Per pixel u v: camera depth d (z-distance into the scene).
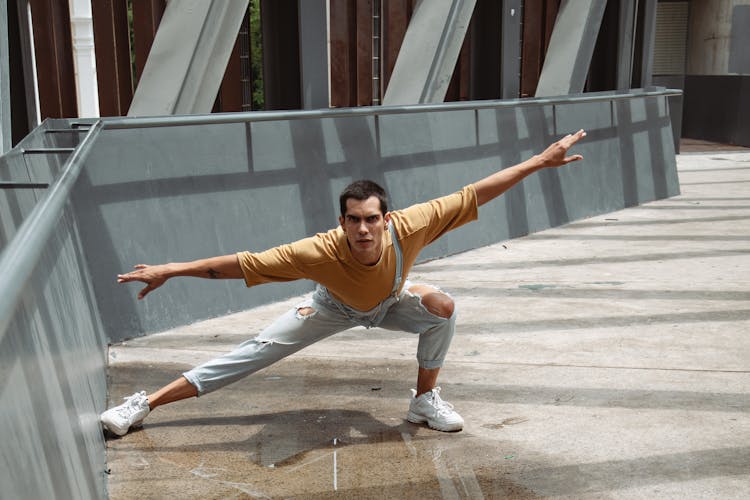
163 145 5.21
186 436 3.60
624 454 3.37
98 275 4.80
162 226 5.14
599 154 9.73
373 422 3.75
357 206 3.09
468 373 4.41
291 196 6.01
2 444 1.34
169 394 3.62
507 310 5.66
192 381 3.61
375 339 5.05
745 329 5.13
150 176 5.12
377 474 3.22
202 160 5.43
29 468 1.53
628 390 4.11
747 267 6.95
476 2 8.41
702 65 19.16
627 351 4.73
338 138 6.46
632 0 10.16
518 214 8.42
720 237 8.32
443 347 3.59
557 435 3.58
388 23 8.05
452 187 7.49
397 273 3.34
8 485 1.32
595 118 9.63
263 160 5.83
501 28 8.23
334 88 7.68
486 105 7.78
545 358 4.64
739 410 3.82
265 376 4.39
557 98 8.76
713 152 16.72
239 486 3.13
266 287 5.89
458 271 6.91
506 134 8.25
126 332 4.96
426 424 3.72
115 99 6.29
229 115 5.50
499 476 3.19
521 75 9.84
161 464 3.32
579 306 5.73
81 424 2.65
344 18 7.59
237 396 4.09
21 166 3.14
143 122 5.02
